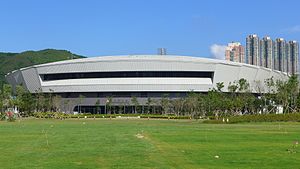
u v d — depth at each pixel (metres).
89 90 185.62
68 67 189.62
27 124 94.62
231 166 26.36
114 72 185.50
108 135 54.75
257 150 35.62
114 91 184.62
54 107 176.25
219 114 134.12
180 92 184.25
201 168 25.52
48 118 145.75
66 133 59.47
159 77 184.38
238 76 188.00
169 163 27.58
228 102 132.88
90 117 155.38
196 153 33.31
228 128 72.56
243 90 167.38
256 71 193.00
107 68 184.88
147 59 182.62
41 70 193.38
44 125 88.69
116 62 183.62
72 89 187.12
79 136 53.00
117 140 46.31
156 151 34.72
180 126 81.94
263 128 72.00
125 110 186.75
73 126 83.44
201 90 183.12
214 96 138.62
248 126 80.06
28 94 169.38
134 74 184.88
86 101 188.12
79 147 38.19
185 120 126.00
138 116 157.38
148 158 30.06
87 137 51.16
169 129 70.12
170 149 36.41
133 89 182.75
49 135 55.19
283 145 40.19
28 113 164.75
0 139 48.34
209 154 32.59
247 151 34.84
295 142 43.12
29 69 197.00
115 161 28.47
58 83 191.25
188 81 183.62
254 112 152.38
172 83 182.38
